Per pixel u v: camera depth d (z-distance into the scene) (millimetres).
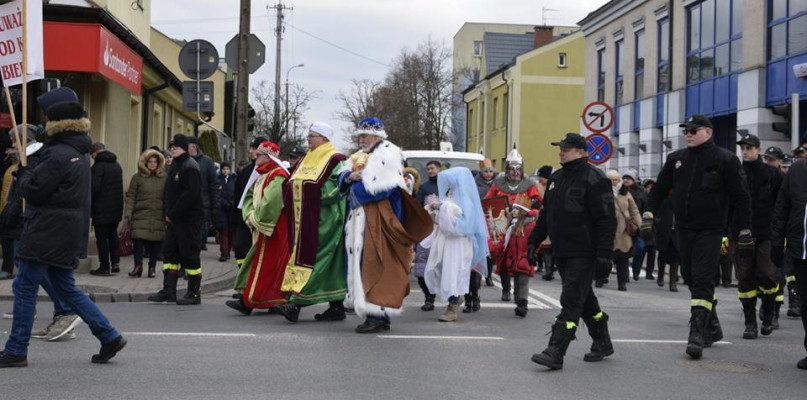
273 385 6629
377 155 9258
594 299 7871
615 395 6617
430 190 14148
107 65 15867
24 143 8812
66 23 15289
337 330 9367
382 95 63188
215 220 15742
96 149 13820
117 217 13875
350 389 6570
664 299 13812
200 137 31766
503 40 64750
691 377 7367
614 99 36500
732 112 27516
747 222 8227
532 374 7293
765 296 9906
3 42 9781
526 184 11398
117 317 10016
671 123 31156
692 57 30219
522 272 10945
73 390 6328
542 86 50250
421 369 7367
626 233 15195
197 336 8703
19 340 7027
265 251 10062
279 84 50906
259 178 10188
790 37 24609
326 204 9789
